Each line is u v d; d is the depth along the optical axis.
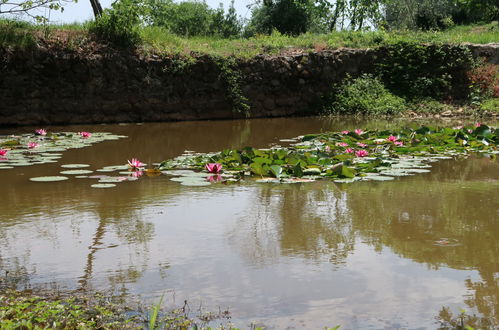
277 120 11.16
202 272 2.53
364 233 3.12
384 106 12.06
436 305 2.13
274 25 20.97
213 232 3.18
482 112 11.76
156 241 3.01
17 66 9.74
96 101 10.41
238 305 2.16
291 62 12.17
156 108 10.92
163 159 6.05
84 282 2.43
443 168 5.35
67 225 3.36
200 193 4.25
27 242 3.03
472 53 13.38
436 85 12.97
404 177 4.93
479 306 2.12
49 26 10.89
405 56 13.02
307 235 3.09
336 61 12.62
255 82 11.77
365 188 4.41
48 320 2.03
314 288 2.31
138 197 4.12
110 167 5.38
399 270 2.52
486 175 4.96
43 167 5.49
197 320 2.02
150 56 10.97
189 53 11.34
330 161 5.35
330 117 11.75
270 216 3.53
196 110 11.25
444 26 23.23
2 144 6.83
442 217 3.46
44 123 10.02
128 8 11.02
